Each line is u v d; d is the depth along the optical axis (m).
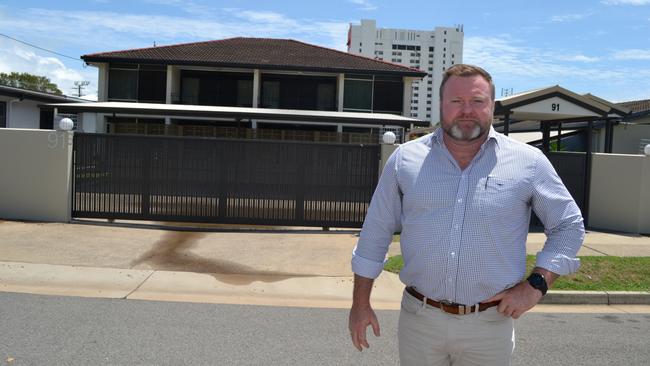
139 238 10.02
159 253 9.04
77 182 11.30
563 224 2.62
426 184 2.67
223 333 5.60
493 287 2.60
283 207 11.36
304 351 5.15
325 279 7.99
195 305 6.64
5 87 28.36
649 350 5.46
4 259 8.27
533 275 2.59
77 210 11.35
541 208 2.65
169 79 28.78
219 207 11.33
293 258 9.05
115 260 8.52
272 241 10.22
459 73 2.64
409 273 2.76
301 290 7.49
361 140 27.50
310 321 6.13
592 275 7.97
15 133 11.05
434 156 2.72
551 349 5.43
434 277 2.65
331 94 30.58
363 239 2.88
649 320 6.57
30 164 11.08
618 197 12.69
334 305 6.89
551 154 13.18
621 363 5.08
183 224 11.51
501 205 2.59
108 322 5.82
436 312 2.69
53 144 11.06
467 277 2.60
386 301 7.14
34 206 11.12
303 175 11.36
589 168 13.13
